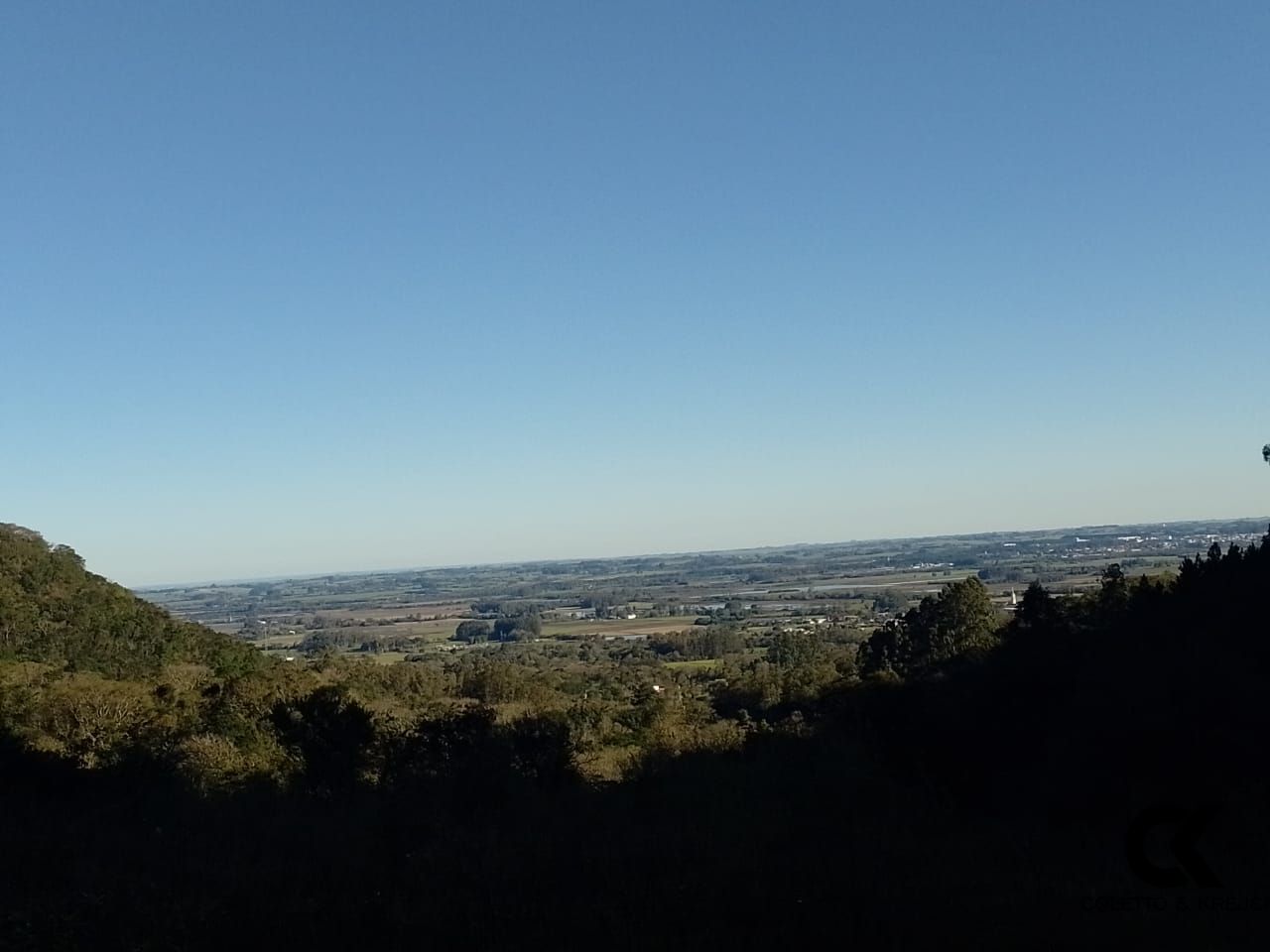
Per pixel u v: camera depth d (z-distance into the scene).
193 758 19.50
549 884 9.77
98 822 14.87
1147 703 11.48
